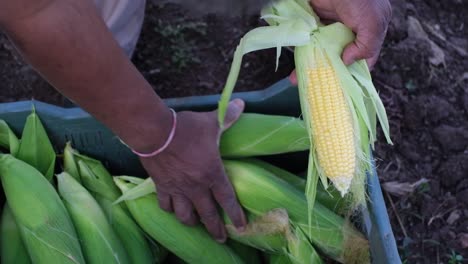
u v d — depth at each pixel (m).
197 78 1.08
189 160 0.67
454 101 1.07
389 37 1.10
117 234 0.76
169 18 1.11
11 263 0.72
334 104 0.67
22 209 0.71
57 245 0.69
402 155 1.02
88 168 0.78
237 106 0.77
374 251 0.73
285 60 1.09
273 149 0.76
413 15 1.14
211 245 0.75
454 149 1.03
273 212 0.71
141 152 0.65
